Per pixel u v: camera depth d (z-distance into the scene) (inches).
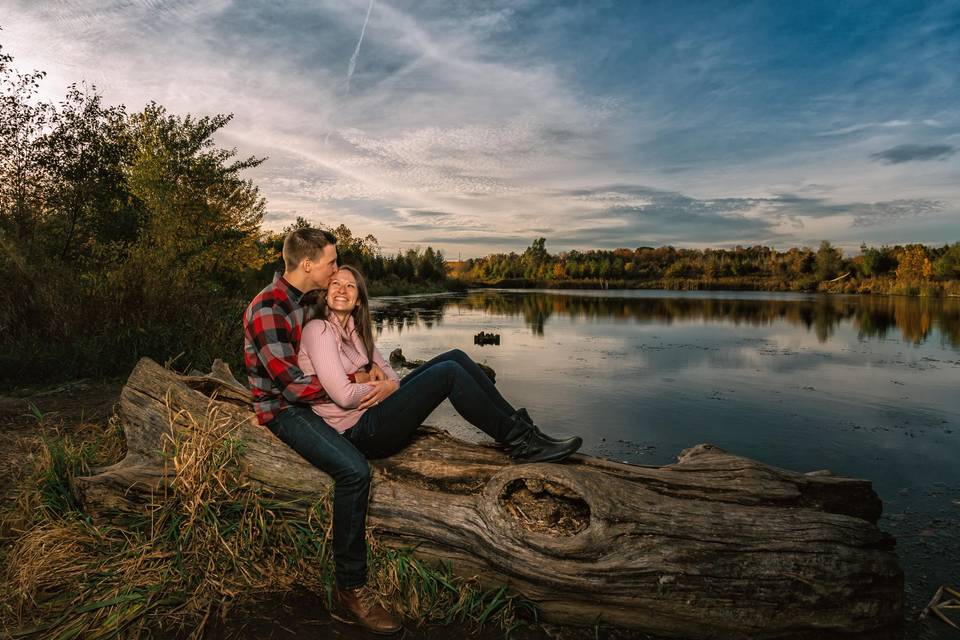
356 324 105.3
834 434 238.5
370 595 95.0
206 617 90.3
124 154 459.5
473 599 99.7
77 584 94.3
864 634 98.1
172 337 302.7
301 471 106.9
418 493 104.3
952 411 278.8
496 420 106.7
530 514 101.1
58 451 124.6
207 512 101.5
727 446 221.0
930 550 135.8
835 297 1672.0
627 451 213.3
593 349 495.8
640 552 94.5
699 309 1100.5
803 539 97.3
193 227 526.0
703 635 95.5
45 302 297.4
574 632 97.2
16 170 410.3
